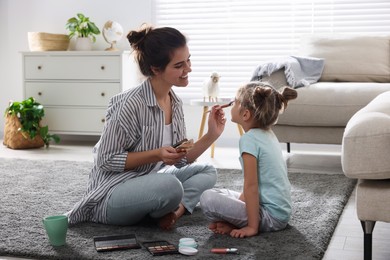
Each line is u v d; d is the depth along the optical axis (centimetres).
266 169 206
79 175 330
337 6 474
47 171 343
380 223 232
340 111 346
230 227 208
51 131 487
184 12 509
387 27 465
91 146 482
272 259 178
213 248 189
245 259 178
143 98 212
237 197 219
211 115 226
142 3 509
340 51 419
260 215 207
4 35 538
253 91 204
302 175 330
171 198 205
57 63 479
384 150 165
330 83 376
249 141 203
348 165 170
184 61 207
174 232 210
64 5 524
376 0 465
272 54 493
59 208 249
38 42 487
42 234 207
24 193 280
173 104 226
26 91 489
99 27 519
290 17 486
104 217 218
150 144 217
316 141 359
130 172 216
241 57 500
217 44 505
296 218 230
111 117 212
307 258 180
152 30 208
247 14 496
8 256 188
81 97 477
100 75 470
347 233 218
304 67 399
